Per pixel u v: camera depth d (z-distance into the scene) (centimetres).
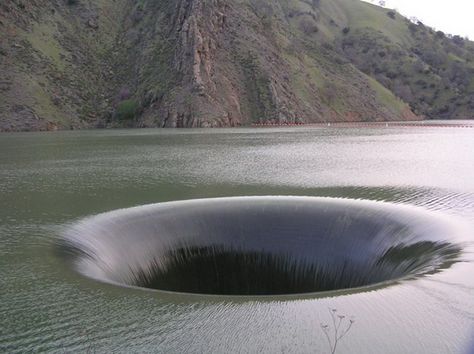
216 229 2431
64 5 13038
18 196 3256
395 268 1981
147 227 2305
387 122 13938
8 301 1471
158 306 1422
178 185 3709
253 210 2502
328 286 2239
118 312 1396
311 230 2392
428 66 17975
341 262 2248
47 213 2712
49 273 1686
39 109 10450
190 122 10806
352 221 2362
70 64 11800
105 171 4419
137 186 3656
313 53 15350
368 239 2250
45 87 10938
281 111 11756
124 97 11706
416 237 2069
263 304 1415
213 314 1372
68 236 2102
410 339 1243
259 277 2367
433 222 2141
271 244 2388
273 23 15062
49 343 1248
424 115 16275
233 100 11525
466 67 18225
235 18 13125
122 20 13525
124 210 2495
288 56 13825
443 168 4503
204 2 12256
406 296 1453
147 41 12594
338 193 3341
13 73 10662
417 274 1634
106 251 2064
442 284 1524
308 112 12475
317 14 19662
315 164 4822
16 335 1284
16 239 2133
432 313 1354
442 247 1888
